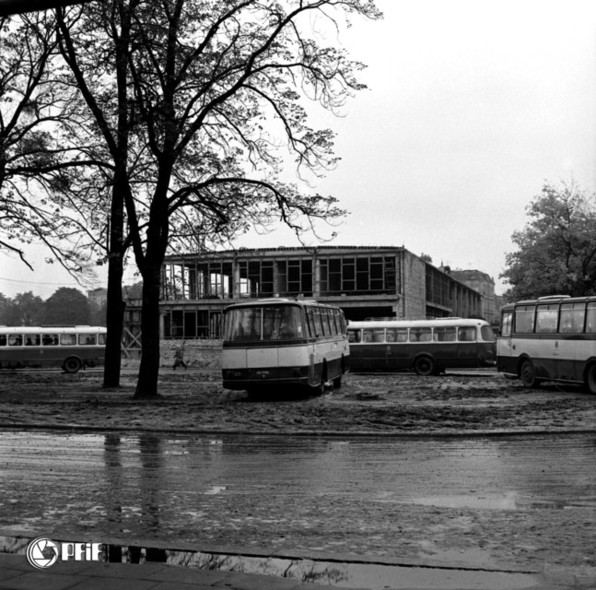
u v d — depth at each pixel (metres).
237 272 64.62
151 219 23.81
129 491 9.10
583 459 11.44
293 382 22.11
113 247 27.72
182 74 22.33
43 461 11.52
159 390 28.09
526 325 28.16
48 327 48.22
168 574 5.53
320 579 5.55
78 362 48.00
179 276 30.98
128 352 64.62
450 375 41.38
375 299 61.38
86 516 7.75
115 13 21.78
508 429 15.09
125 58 21.80
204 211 24.70
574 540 6.67
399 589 5.30
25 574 5.54
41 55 25.22
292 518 7.60
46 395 25.81
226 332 22.70
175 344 61.22
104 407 20.58
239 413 18.59
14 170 22.95
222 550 6.27
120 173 23.62
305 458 11.72
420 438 14.12
